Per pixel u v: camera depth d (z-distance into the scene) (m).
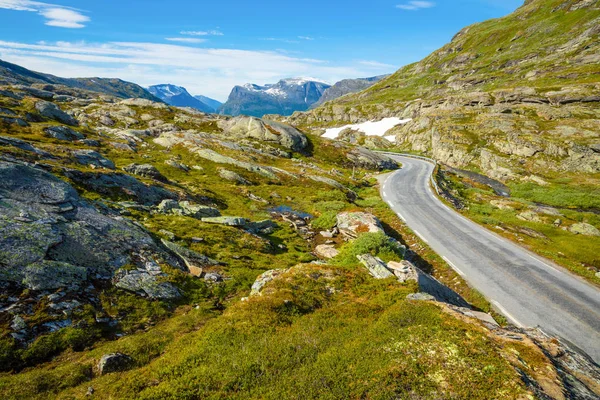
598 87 116.38
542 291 22.42
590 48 171.25
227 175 53.38
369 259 22.62
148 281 17.80
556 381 9.73
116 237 19.97
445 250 30.50
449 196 54.81
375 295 17.72
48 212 18.66
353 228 34.16
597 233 41.81
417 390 9.11
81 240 17.86
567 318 18.97
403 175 75.12
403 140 152.12
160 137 72.56
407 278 19.19
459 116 131.62
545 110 110.25
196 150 64.25
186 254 22.45
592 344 16.50
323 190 54.34
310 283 18.59
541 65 184.75
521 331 13.66
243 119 96.06
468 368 9.77
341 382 9.77
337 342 12.34
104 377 11.16
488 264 27.27
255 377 10.39
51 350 12.52
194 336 13.73
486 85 195.75
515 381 9.08
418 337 11.52
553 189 70.75
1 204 17.14
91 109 102.81
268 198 47.59
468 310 15.20
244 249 27.02
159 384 10.23
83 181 29.02
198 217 32.41
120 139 64.06
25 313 13.15
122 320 15.16
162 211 30.88
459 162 103.19
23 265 14.56
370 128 191.62
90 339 13.57
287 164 71.50
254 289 19.72
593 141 83.56
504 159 91.38
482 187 76.06
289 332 13.41
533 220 47.66
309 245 32.75
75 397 10.10
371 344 11.55
